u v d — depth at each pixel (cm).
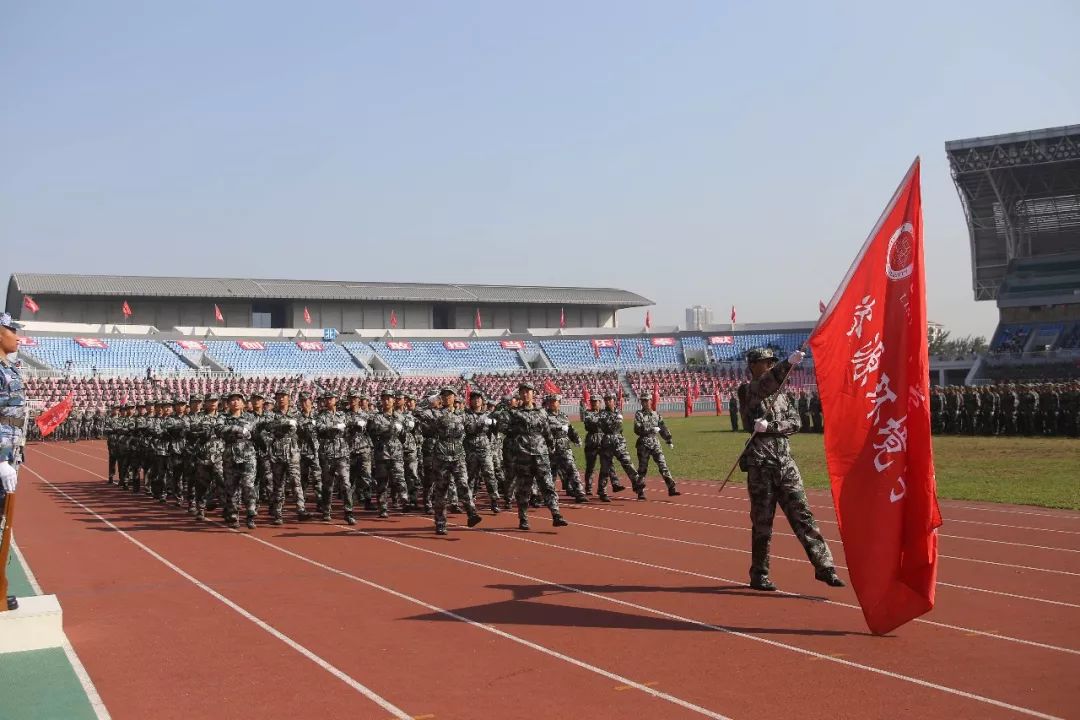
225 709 588
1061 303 6066
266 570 1085
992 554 1111
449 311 8456
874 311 807
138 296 7031
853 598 891
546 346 7900
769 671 650
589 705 583
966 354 8569
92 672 671
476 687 623
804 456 2691
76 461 3534
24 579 1041
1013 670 645
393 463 1716
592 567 1073
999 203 6112
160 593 954
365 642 744
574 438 1825
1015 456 2472
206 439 1592
